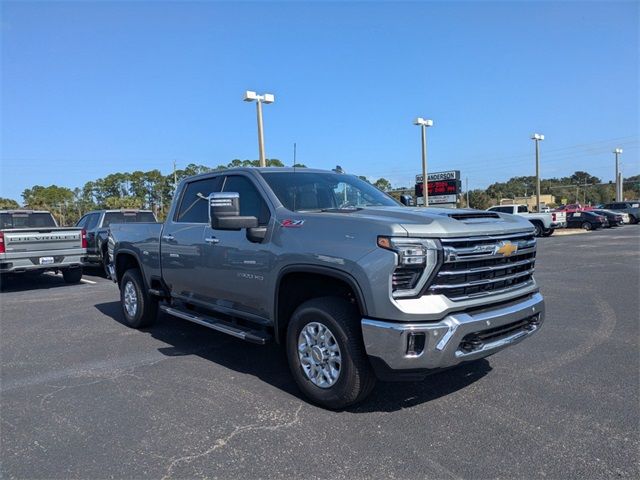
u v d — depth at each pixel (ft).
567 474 10.20
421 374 11.98
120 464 10.89
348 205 17.03
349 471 10.41
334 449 11.33
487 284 12.96
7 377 16.85
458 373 16.24
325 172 18.54
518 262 14.01
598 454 10.97
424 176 110.73
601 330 21.56
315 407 13.70
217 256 17.15
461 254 12.30
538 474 10.21
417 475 10.22
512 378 15.72
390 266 11.73
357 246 12.42
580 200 375.25
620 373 16.10
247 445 11.59
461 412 13.24
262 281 15.20
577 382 15.33
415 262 11.72
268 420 12.91
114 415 13.44
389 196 19.54
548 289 32.35
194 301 19.35
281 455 11.12
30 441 12.08
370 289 11.98
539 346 19.21
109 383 15.97
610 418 12.76
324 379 13.52
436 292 12.09
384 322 11.89
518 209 102.73
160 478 10.30
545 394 14.40
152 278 21.75
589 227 118.01
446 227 12.29
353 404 13.41
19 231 37.68
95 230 44.80
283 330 15.30
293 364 14.24
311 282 14.56
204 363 17.88
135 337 21.88
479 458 10.87
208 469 10.60
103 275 48.67
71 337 22.21
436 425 12.48
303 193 16.38
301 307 13.93
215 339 21.29
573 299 28.78
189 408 13.79
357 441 11.69
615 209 148.56
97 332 23.02
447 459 10.84
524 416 12.94
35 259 38.47
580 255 54.08
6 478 10.42
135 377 16.47
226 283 16.87
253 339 15.39
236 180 17.46
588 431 12.07
